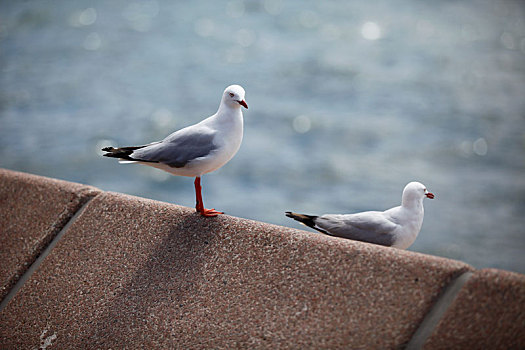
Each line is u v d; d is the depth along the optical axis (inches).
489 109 1097.4
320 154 874.1
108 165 839.1
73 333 132.3
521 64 1440.7
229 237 136.7
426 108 1096.8
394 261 120.3
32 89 1138.7
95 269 142.3
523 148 916.0
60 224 154.7
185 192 763.4
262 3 2065.7
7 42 1486.2
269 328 119.6
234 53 1471.5
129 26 1707.7
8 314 139.9
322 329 116.3
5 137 912.3
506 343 104.1
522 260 604.7
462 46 1598.2
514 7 2117.4
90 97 1109.1
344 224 164.4
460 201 728.3
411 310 113.3
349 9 2012.8
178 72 1305.4
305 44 1574.8
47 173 808.3
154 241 142.6
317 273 123.7
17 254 151.9
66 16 1763.0
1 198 165.5
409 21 1875.0
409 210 162.1
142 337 126.7
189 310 127.6
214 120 159.5
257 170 811.4
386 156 874.8
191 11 1934.1
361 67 1368.1
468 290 111.7
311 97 1152.8
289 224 676.1
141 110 1058.7
